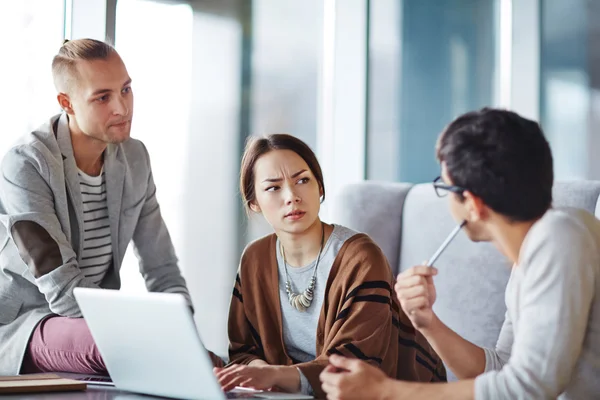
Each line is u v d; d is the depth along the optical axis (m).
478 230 1.33
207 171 3.22
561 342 1.21
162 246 2.54
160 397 1.46
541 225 1.26
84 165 2.36
